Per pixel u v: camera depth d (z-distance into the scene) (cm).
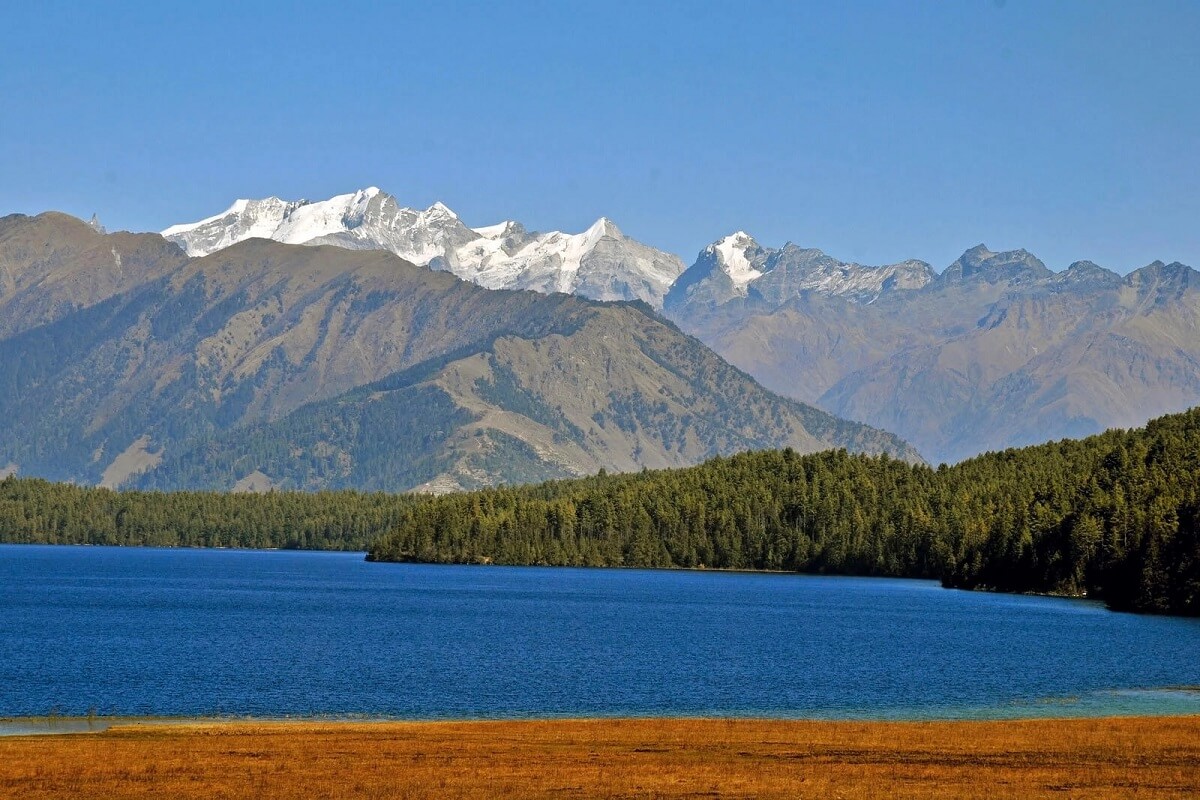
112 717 14588
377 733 12612
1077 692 17012
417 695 16638
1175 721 13550
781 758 11256
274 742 11938
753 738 12381
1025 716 14912
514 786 9962
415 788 9856
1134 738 12306
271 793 9675
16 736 12444
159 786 9881
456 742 12019
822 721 13775
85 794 9612
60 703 15788
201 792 9694
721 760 11131
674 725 13338
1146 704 15912
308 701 16075
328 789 9806
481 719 14662
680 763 10975
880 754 11450
